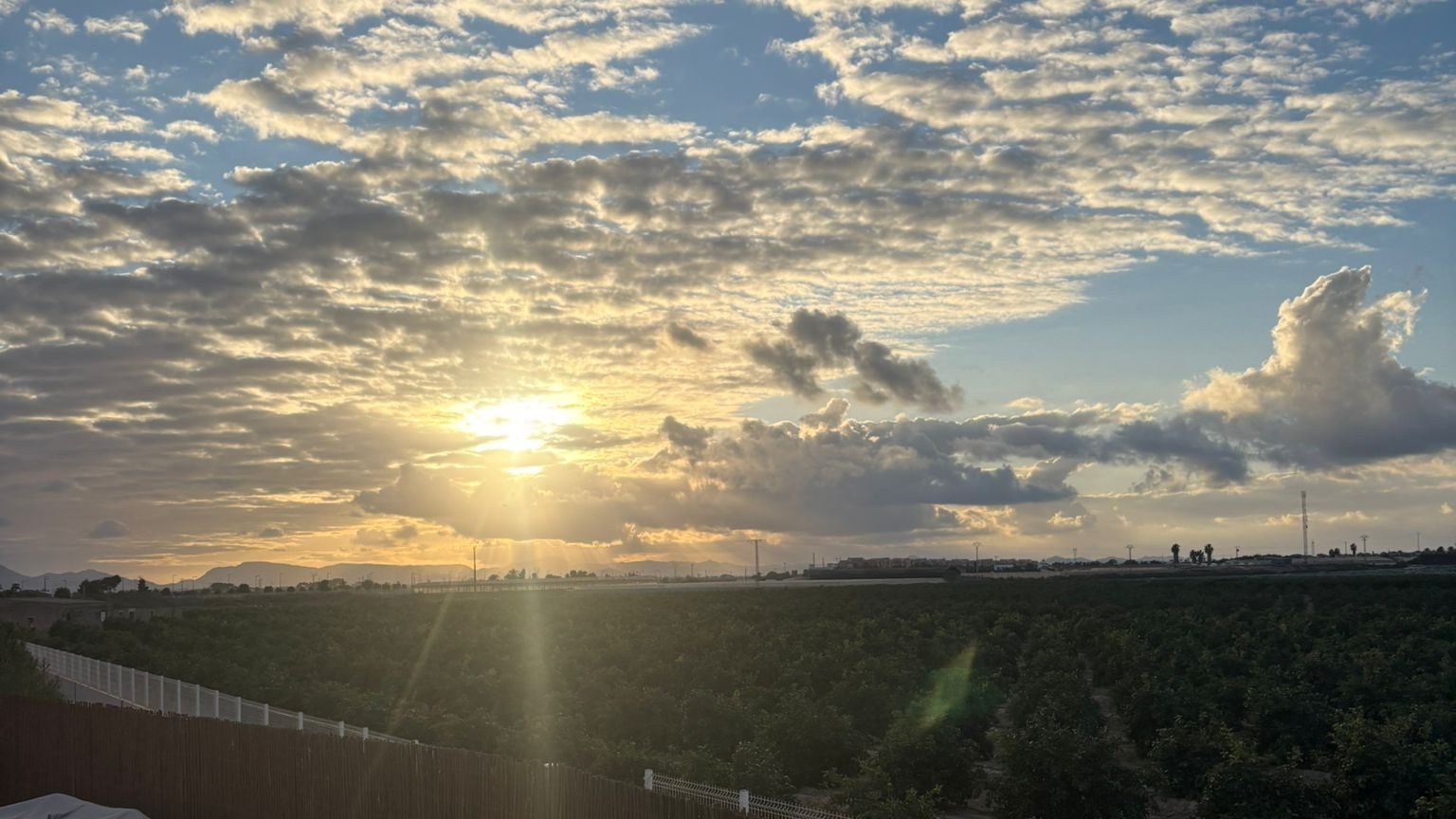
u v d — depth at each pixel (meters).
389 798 18.31
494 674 48.25
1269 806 23.47
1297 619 66.12
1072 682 37.50
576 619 83.62
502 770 16.22
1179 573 153.38
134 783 24.94
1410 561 157.88
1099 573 159.12
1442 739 30.64
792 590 127.38
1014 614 77.94
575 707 38.50
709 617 80.81
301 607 107.00
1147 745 34.44
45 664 46.94
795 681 44.88
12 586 151.50
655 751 32.50
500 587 159.88
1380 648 52.44
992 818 25.16
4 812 22.70
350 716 39.03
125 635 74.75
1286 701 32.25
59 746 27.56
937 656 54.03
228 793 22.12
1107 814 22.41
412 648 62.94
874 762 27.58
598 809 14.81
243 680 48.34
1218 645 56.12
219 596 132.12
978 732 34.16
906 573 177.38
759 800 17.53
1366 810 23.67
